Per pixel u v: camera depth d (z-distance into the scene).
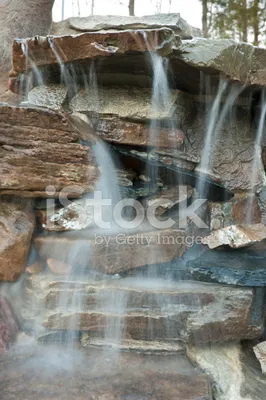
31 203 1.94
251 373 1.79
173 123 1.96
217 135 2.06
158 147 1.98
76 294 1.82
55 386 1.56
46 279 1.85
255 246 1.98
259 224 2.09
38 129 1.77
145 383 1.61
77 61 1.76
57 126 1.80
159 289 1.83
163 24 2.55
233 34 5.29
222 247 2.02
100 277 1.90
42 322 1.81
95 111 1.96
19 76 2.02
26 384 1.57
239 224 2.10
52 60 1.80
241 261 1.96
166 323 1.82
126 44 1.61
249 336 1.85
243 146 2.09
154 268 1.94
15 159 1.75
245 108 2.09
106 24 2.74
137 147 2.00
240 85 1.82
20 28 2.87
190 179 2.11
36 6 2.90
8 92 2.63
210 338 1.82
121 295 1.82
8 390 1.53
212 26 5.46
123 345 1.83
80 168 1.86
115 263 1.88
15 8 2.85
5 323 1.81
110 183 2.01
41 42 1.77
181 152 1.99
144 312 1.81
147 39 1.58
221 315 1.80
